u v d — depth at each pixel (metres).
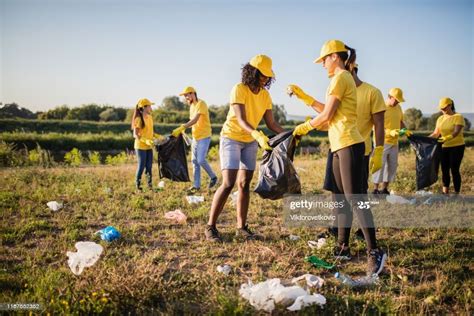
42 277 3.56
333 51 4.02
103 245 4.51
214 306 3.18
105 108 66.19
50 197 6.68
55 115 61.84
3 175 9.10
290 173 4.39
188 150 20.73
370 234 3.88
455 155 7.04
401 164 11.20
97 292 3.25
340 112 3.92
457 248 4.63
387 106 6.99
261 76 4.58
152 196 7.14
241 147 4.81
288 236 5.07
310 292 3.45
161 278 3.54
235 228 5.28
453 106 7.12
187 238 4.93
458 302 3.38
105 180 8.72
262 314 3.09
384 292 3.59
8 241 4.69
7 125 39.56
